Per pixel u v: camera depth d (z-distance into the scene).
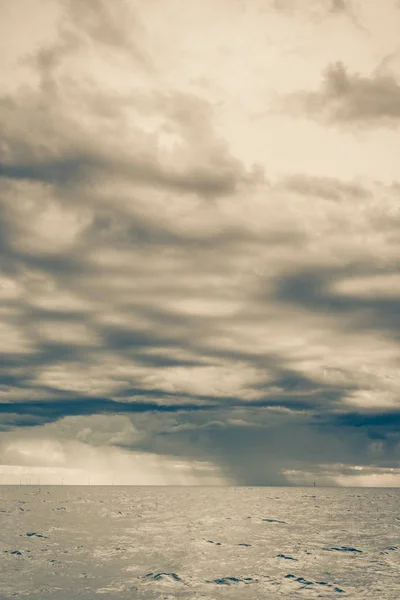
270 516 76.00
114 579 27.73
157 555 36.12
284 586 26.36
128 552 37.44
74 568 30.80
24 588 25.52
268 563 33.31
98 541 43.94
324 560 34.72
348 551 39.19
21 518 67.81
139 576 28.55
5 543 42.19
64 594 24.23
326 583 27.17
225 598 23.70
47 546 40.50
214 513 80.50
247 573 29.84
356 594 24.59
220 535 49.50
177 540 45.06
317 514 81.19
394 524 64.25
